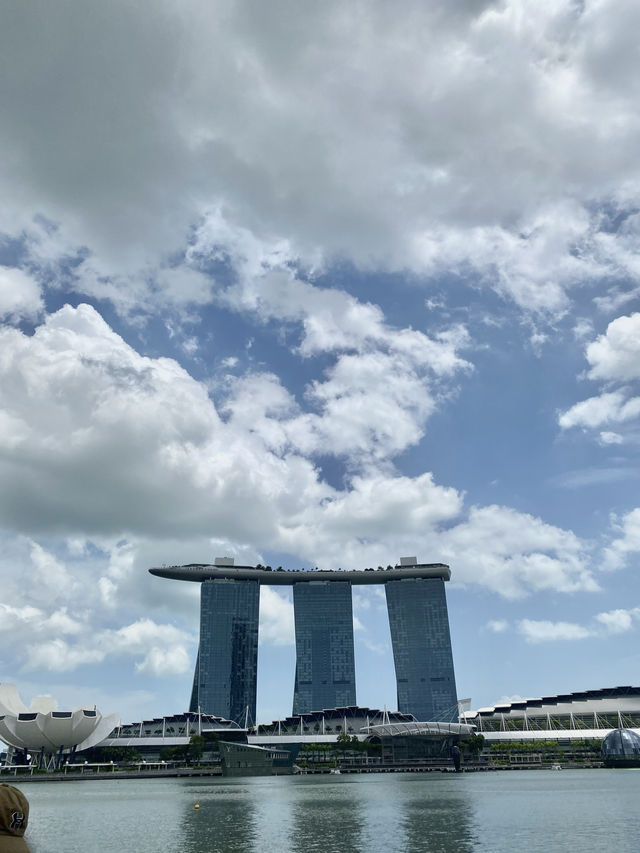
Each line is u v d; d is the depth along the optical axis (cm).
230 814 9206
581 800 9994
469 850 5653
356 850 5803
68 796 13738
